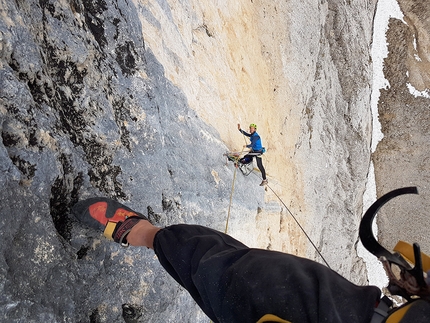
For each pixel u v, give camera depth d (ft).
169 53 14.34
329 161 43.27
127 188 8.25
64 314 5.97
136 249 7.95
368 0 58.65
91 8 8.21
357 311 3.94
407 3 60.75
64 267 6.14
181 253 5.75
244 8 25.71
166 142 11.66
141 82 9.28
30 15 6.46
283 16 32.17
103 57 8.30
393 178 58.59
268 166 26.96
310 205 36.09
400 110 59.26
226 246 5.72
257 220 21.50
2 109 5.47
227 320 4.74
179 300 10.07
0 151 5.15
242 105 23.75
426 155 57.98
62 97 7.13
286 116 31.89
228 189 17.29
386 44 60.90
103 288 7.16
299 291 4.26
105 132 7.83
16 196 5.32
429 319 3.43
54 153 6.33
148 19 12.53
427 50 60.18
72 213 6.94
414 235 58.13
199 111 17.11
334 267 45.16
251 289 4.58
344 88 50.42
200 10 19.34
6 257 5.07
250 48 26.23
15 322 4.95
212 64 20.04
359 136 52.54
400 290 4.01
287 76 32.32
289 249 29.37
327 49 46.09
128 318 7.75
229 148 20.27
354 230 51.03
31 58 6.14
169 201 10.11
